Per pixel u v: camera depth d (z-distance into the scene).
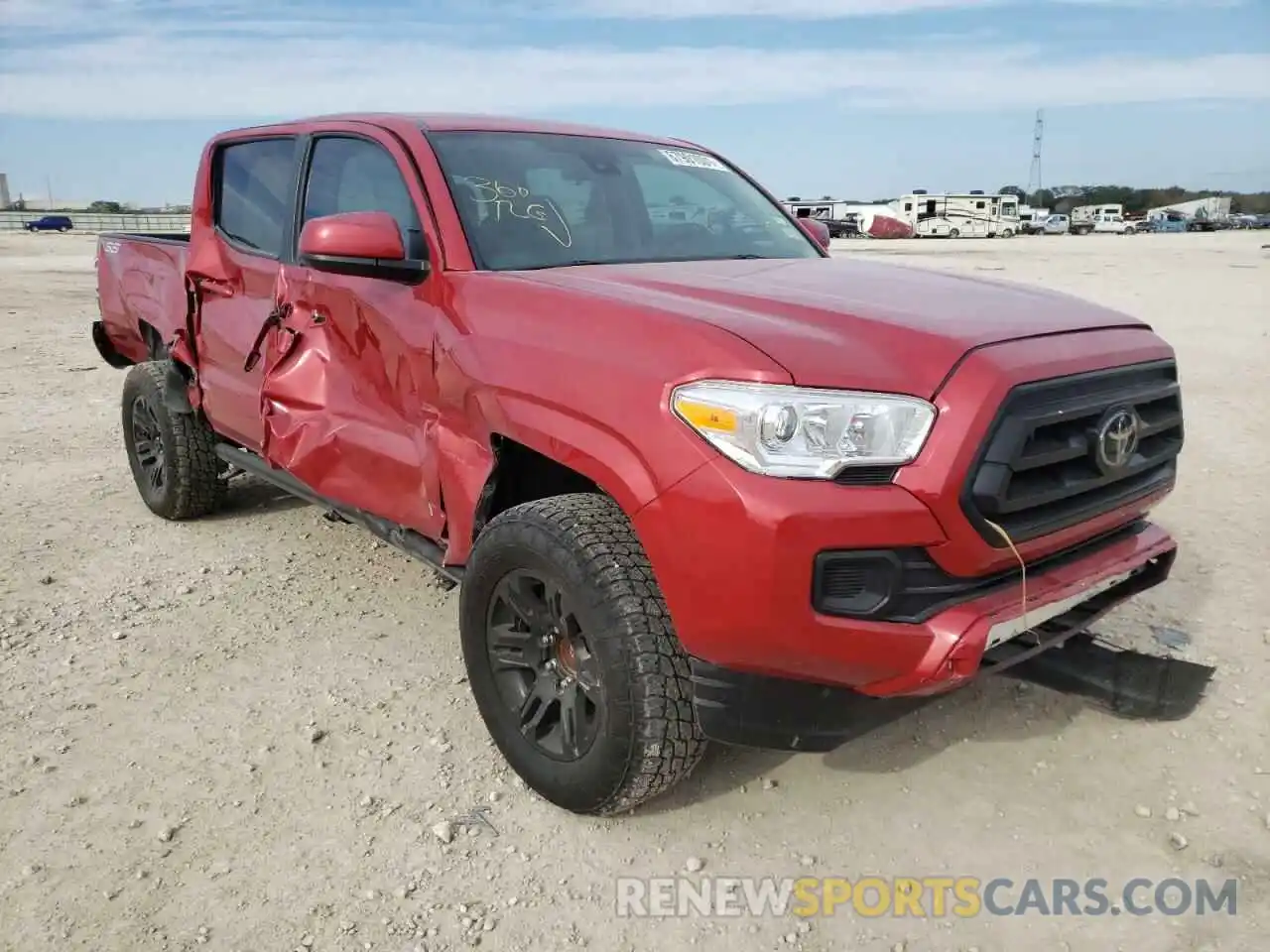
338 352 3.70
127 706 3.54
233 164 4.68
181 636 4.09
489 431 2.96
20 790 3.05
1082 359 2.64
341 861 2.75
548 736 2.96
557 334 2.79
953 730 3.35
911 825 2.89
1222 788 3.01
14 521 5.48
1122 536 3.01
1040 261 27.47
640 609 2.59
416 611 4.32
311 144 4.12
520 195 3.57
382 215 3.27
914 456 2.37
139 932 2.49
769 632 2.36
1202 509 5.44
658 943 2.47
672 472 2.42
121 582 4.63
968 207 55.81
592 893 2.63
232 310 4.44
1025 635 2.78
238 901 2.60
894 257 29.89
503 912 2.57
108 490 6.09
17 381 9.77
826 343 2.47
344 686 3.68
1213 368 9.64
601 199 3.78
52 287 20.25
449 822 2.90
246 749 3.28
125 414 5.58
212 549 5.05
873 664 2.40
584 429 2.63
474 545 2.97
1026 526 2.53
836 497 2.31
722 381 2.38
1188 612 4.14
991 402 2.39
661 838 2.84
